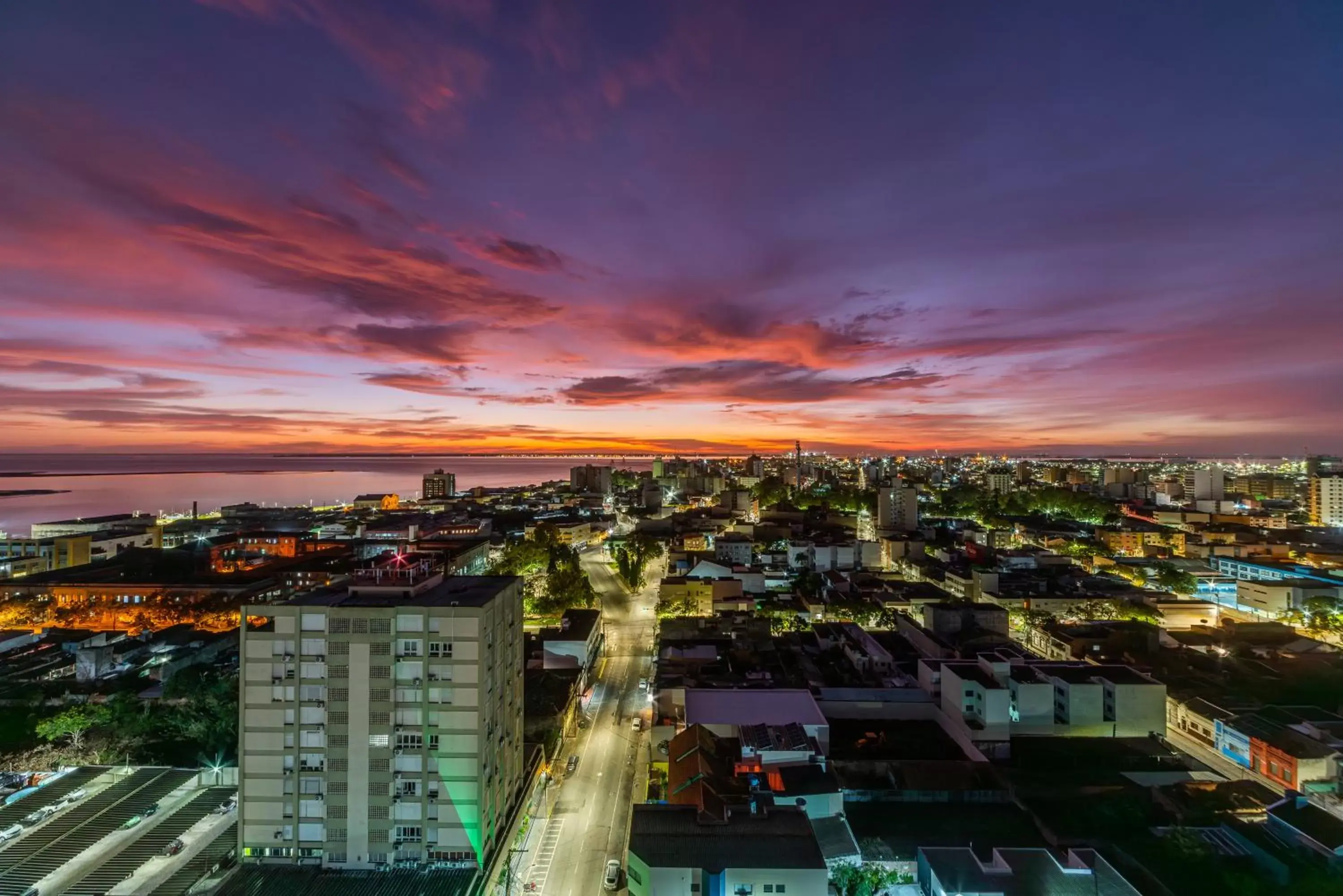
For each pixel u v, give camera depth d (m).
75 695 128.00
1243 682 135.38
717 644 158.00
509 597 85.19
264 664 73.69
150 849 81.00
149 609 176.62
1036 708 114.56
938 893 69.56
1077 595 191.38
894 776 97.12
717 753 96.38
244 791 73.62
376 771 72.62
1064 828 84.94
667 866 67.81
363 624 73.19
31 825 85.38
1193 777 100.62
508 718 83.75
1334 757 96.50
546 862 83.12
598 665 160.25
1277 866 74.25
